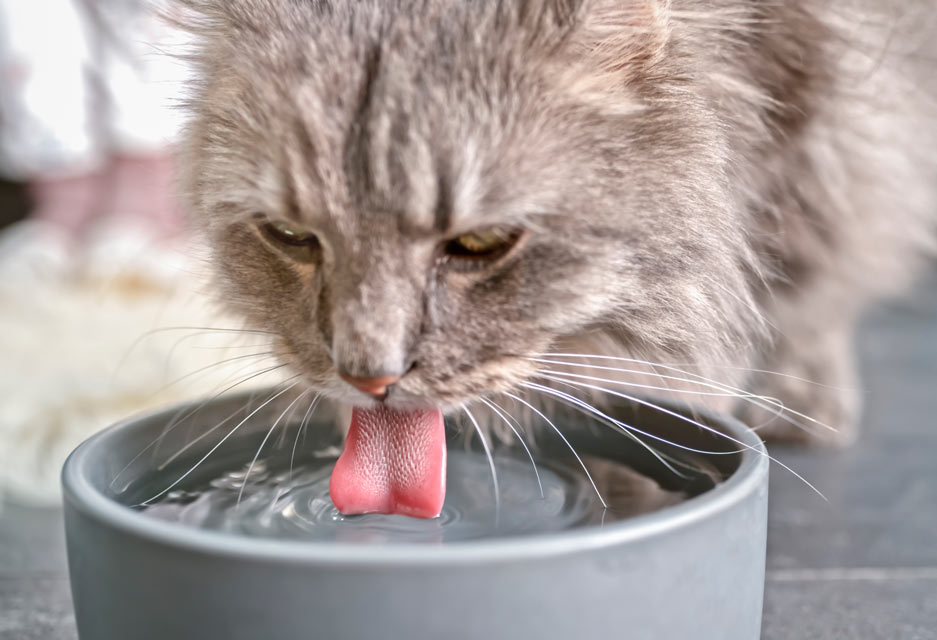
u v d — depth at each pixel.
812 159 0.39
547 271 0.33
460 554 0.25
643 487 0.34
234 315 0.38
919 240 0.46
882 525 0.40
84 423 0.47
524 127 0.32
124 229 0.77
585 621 0.25
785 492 0.42
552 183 0.32
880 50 0.39
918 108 0.42
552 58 0.33
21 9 0.74
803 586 0.36
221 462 0.34
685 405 0.33
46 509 0.43
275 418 0.35
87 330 0.62
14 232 0.80
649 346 0.35
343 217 0.31
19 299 0.68
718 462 0.32
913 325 0.77
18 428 0.47
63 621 0.35
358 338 0.31
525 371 0.34
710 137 0.35
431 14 0.32
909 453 0.46
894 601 0.35
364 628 0.25
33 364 0.55
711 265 0.35
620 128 0.33
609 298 0.33
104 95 0.78
